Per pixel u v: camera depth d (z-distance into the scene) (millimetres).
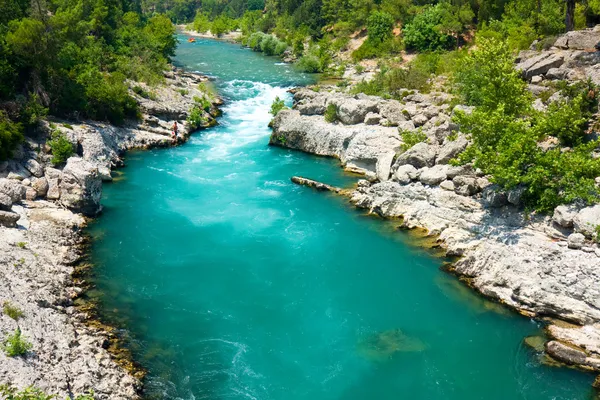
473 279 31469
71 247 33812
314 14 127812
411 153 40312
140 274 32250
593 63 46094
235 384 24000
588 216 28547
